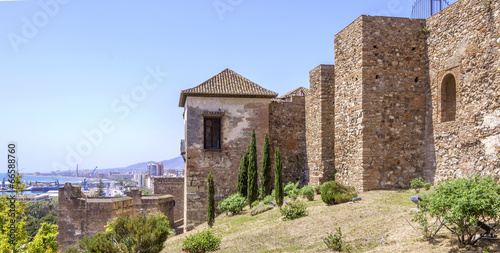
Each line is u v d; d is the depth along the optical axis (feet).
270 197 82.79
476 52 55.67
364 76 68.54
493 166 51.80
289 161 104.27
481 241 32.07
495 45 52.01
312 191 74.59
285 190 94.02
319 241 43.34
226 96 98.43
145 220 52.65
